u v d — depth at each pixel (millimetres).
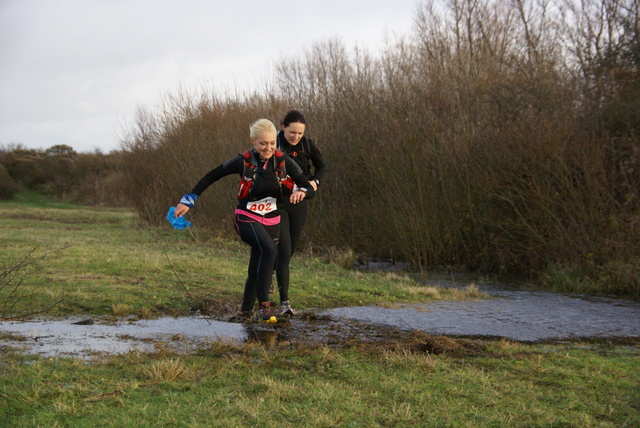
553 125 9875
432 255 11164
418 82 13336
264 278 5363
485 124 11320
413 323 5594
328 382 3539
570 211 9375
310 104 13961
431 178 11219
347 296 6992
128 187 19500
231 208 13656
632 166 9102
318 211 12625
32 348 4273
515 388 3543
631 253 8523
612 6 11695
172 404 3096
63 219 21297
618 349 4777
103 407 3049
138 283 7160
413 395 3354
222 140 14312
